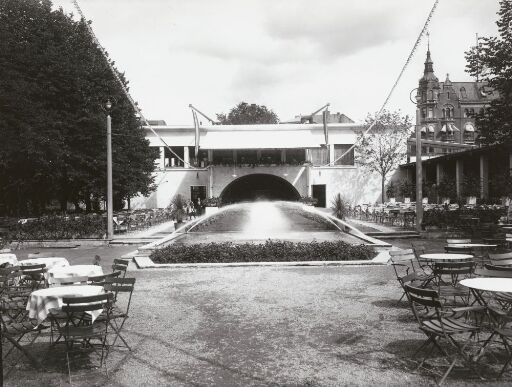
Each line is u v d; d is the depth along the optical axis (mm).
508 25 22703
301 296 11648
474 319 9141
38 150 33531
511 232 19219
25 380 6723
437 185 44875
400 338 8234
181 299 11586
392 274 14492
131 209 52844
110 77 39906
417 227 26000
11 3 36531
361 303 10812
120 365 7219
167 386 6410
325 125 55375
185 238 25844
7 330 7844
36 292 8102
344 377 6586
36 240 25344
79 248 23469
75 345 8180
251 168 55094
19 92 32562
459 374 6621
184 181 55875
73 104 38125
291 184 55031
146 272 15664
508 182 26344
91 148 38625
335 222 30203
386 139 53375
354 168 55688
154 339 8445
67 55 37656
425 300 6859
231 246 17953
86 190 40531
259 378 6609
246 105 96750
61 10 39250
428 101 100438
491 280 8172
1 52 33625
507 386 6199
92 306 7102
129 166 42656
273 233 28031
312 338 8328
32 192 40656
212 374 6793
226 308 10602
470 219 24797
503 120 23391
